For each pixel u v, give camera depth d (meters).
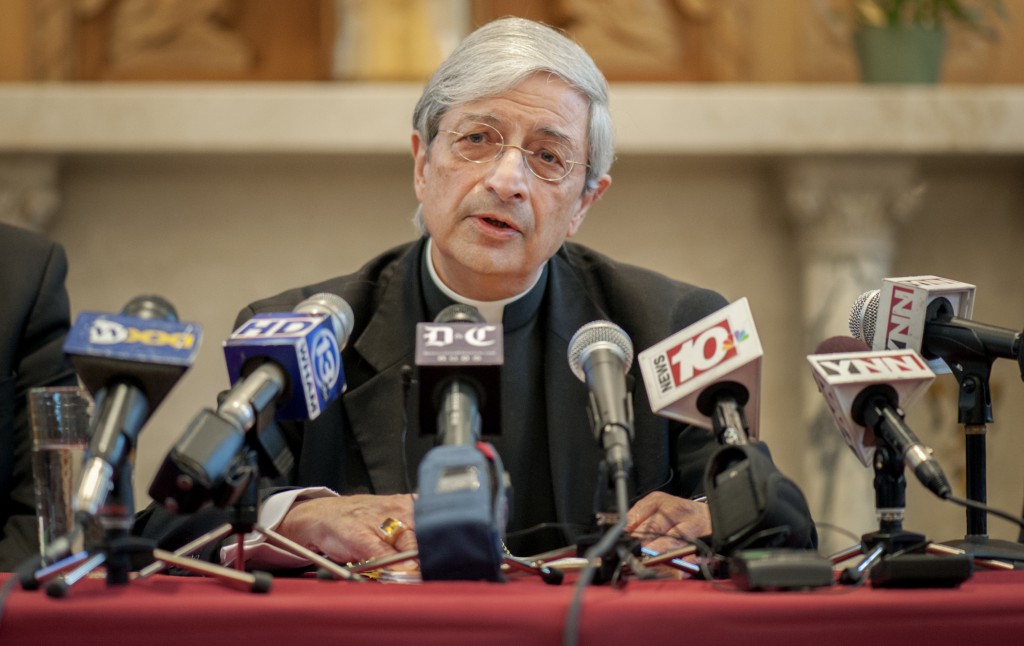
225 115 13.84
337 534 5.59
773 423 14.51
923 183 15.04
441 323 4.72
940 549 4.93
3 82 14.39
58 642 3.62
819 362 5.09
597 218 14.63
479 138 6.73
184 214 14.40
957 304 5.98
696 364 4.98
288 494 5.88
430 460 4.33
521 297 7.14
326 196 14.50
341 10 14.32
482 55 6.72
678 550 4.86
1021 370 5.56
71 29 14.51
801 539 4.55
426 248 7.37
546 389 7.02
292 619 3.61
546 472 6.92
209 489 4.28
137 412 4.33
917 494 14.15
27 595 3.90
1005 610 3.79
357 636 3.60
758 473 4.52
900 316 5.93
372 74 14.23
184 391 14.16
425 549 4.22
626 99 14.03
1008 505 14.33
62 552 4.19
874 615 3.74
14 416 7.09
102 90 13.86
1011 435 14.38
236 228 14.42
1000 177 15.10
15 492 6.93
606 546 4.11
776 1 14.88
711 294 7.56
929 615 3.76
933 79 14.58
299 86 13.95
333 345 4.95
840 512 14.00
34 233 7.65
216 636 3.61
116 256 14.35
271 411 4.53
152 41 14.57
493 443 6.86
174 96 13.87
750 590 4.15
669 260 14.66
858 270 14.42
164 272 14.37
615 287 7.44
